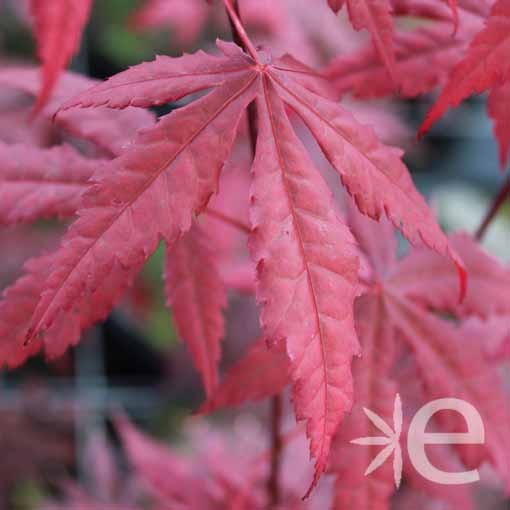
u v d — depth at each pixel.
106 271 0.29
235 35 0.32
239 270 0.39
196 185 0.30
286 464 0.47
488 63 0.31
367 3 0.31
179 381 0.90
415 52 0.35
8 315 0.32
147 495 0.61
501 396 0.35
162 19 0.66
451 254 0.31
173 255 0.34
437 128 1.00
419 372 0.35
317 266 0.30
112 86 0.30
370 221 0.36
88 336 0.89
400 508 0.48
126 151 0.30
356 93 0.35
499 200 0.37
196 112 0.30
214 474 0.45
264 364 0.34
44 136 0.46
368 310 0.35
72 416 0.80
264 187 0.30
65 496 0.75
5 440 0.75
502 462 0.34
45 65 0.33
